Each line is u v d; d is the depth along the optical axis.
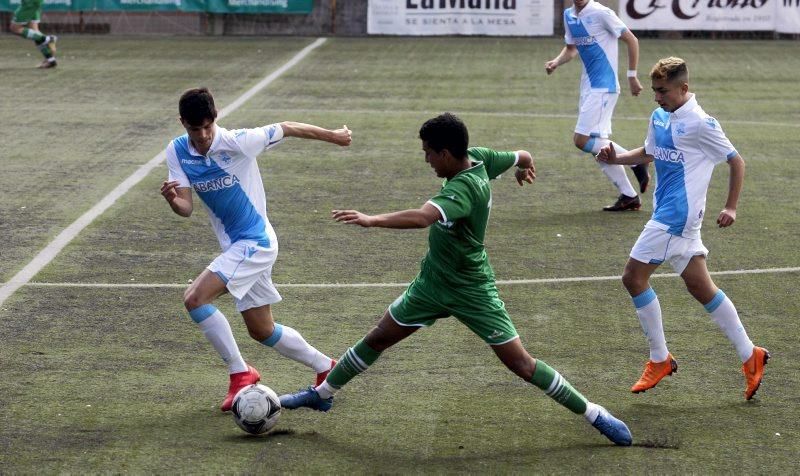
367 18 65.38
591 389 16.48
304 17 66.25
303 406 15.10
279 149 35.91
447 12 64.62
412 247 24.78
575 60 56.16
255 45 61.84
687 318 19.83
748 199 29.56
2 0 65.75
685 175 16.05
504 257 23.97
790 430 14.84
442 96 46.25
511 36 64.88
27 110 42.25
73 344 18.30
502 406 15.78
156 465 13.55
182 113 14.59
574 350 18.20
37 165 32.97
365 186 30.92
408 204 28.92
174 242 25.05
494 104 44.50
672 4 63.16
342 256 23.97
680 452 14.10
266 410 14.41
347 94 46.50
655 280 22.14
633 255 16.22
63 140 36.75
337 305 20.59
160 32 67.25
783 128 40.06
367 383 16.66
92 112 41.94
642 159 16.95
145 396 16.05
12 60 55.94
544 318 19.84
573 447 14.29
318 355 15.73
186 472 13.34
